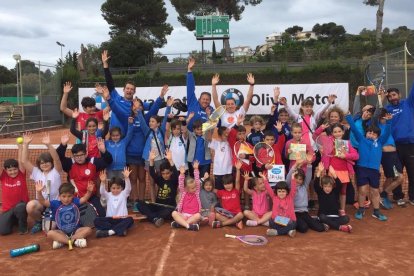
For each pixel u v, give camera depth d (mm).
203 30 39562
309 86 21656
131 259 4828
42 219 6090
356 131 6539
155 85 28219
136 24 53625
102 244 5410
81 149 6316
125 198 6090
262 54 39906
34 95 24281
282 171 6301
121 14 52562
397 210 6785
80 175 6379
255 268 4496
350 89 26500
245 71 27938
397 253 4895
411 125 6871
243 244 5289
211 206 6293
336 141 6312
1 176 6160
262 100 21922
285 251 5012
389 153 6805
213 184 6848
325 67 26844
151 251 5074
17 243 5590
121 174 6844
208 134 7035
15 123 22516
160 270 4480
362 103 16266
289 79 27344
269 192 6027
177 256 4883
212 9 46688
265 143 6543
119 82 28406
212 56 39188
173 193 6508
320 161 6656
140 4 52875
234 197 6359
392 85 19188
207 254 4930
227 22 39406
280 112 7266
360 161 6426
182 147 6957
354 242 5316
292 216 5797
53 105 26062
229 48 41094
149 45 41188
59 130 23906
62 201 5582
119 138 6820
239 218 6105
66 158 6449
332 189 6102
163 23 55406
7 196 6113
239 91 22031
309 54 36250
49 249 5285
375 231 5777
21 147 6262
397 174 6859
